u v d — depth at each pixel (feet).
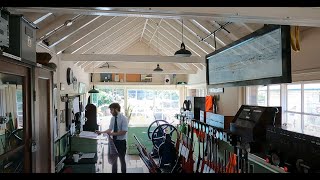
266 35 9.20
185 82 35.27
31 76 7.18
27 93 6.98
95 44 21.62
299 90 12.32
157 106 36.58
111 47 27.91
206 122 16.48
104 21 17.04
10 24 6.48
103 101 36.19
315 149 6.86
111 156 17.58
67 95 18.95
